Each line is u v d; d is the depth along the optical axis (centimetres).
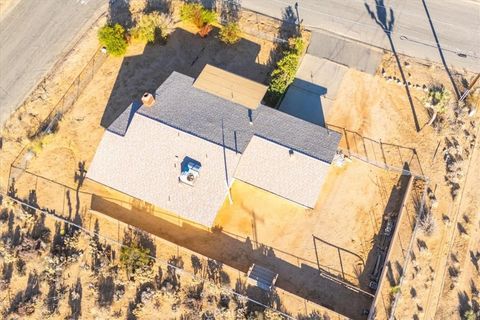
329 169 4594
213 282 4250
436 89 5003
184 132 4359
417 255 4291
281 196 4247
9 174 4738
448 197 4509
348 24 5384
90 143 4869
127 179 4369
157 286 4262
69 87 5134
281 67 4838
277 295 4200
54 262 4309
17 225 4528
